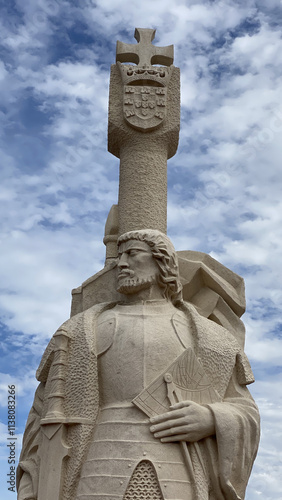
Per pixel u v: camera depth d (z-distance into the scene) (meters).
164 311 4.22
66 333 4.14
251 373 4.23
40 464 3.84
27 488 3.98
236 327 4.89
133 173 4.90
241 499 3.81
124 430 3.75
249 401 4.08
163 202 4.88
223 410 3.84
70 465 3.77
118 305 4.32
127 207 4.82
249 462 3.89
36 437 4.14
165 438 3.71
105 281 4.65
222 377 4.08
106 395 3.96
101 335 4.11
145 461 3.64
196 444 3.76
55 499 3.69
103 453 3.72
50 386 4.04
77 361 4.02
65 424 3.86
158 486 3.59
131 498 3.55
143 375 3.91
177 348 4.02
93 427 3.86
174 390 3.84
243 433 3.85
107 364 4.00
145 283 4.22
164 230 4.83
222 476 3.74
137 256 4.26
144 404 3.79
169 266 4.27
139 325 4.09
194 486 3.65
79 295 4.77
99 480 3.64
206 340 4.11
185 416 3.74
